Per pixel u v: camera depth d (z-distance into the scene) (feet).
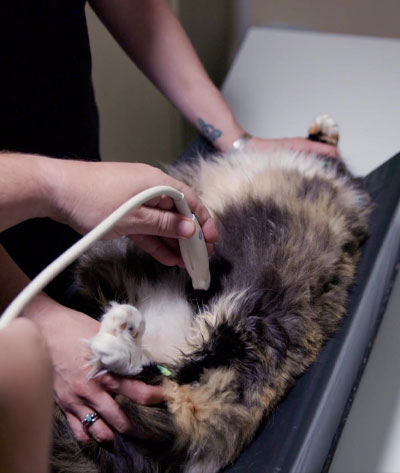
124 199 2.22
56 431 2.68
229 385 2.64
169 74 4.02
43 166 2.23
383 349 3.19
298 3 5.78
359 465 2.72
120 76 5.41
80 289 3.10
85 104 3.76
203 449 2.63
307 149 3.87
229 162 3.82
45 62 3.32
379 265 3.10
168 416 2.53
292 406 2.62
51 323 2.36
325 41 5.08
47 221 3.64
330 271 3.00
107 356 2.25
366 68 4.76
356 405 2.95
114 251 3.19
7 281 2.41
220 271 3.04
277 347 2.75
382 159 4.14
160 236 2.49
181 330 2.96
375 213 3.40
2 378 1.11
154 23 3.86
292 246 3.03
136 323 2.39
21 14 3.05
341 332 2.85
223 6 6.11
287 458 2.23
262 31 5.38
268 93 4.81
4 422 1.09
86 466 2.69
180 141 6.34
